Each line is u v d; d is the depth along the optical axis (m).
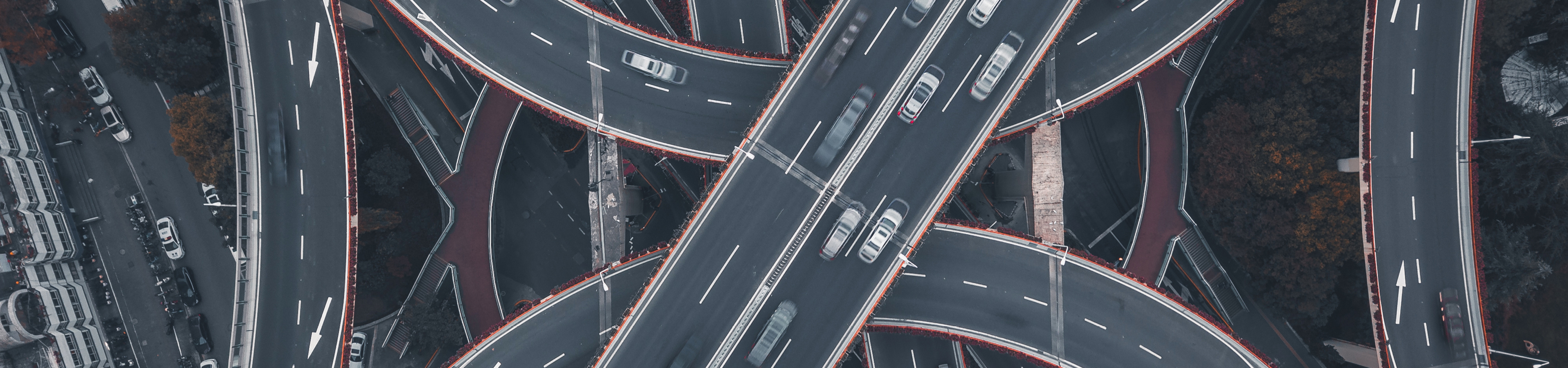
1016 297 57.88
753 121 55.47
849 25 55.84
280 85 58.69
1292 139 59.16
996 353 65.00
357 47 68.81
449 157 67.25
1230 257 65.81
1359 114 55.97
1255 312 65.62
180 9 59.50
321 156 59.19
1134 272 63.88
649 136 59.12
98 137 66.00
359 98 67.38
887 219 53.97
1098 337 57.22
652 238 71.50
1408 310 55.81
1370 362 60.19
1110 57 58.00
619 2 68.94
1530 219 57.62
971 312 57.97
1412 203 55.75
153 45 59.34
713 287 55.94
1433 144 55.31
